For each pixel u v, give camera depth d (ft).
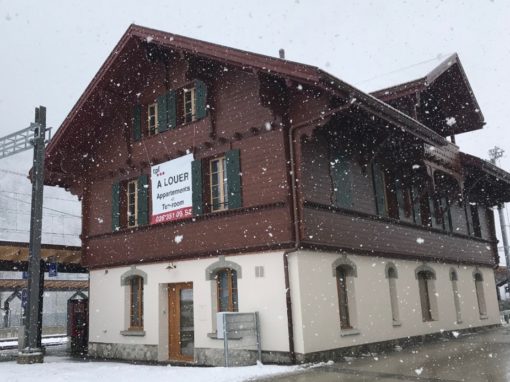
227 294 44.04
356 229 46.44
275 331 39.22
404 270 53.42
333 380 30.14
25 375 37.01
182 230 47.83
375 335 45.78
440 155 58.59
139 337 50.01
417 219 57.93
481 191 78.69
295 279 38.83
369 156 50.39
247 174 43.34
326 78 36.47
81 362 49.01
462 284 66.44
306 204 40.73
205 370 36.32
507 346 44.98
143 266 50.98
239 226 43.11
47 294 229.66
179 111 51.01
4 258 57.11
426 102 63.36
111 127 57.47
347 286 44.91
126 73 54.24
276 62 38.55
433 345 49.39
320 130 44.57
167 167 50.34
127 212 55.36
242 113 44.47
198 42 43.70
